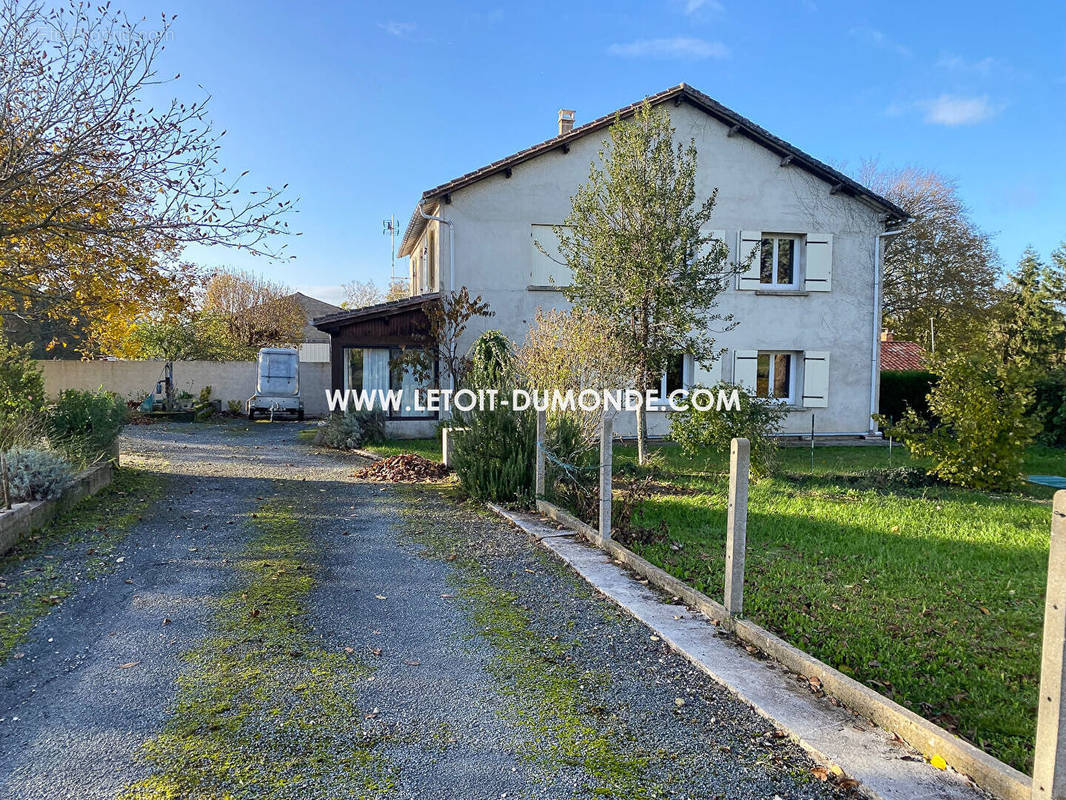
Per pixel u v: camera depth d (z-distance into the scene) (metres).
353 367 16.28
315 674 3.82
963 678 3.99
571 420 9.28
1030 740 3.31
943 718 3.52
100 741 3.09
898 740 3.09
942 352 11.73
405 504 8.79
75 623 4.55
